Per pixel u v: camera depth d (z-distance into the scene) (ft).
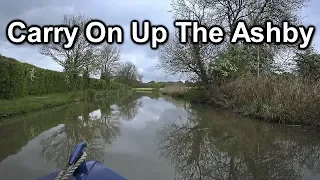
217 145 22.13
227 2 63.87
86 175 7.53
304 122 30.01
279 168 15.96
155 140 24.35
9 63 47.67
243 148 20.92
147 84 298.97
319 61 47.26
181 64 67.82
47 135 26.40
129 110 54.24
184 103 75.25
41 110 49.01
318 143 22.12
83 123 34.81
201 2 64.90
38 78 66.18
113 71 162.30
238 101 45.09
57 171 8.47
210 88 61.82
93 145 22.12
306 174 14.94
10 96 48.19
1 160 17.65
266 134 26.14
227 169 15.88
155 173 15.19
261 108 36.32
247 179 14.25
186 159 18.03
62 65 96.63
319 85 30.30
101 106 63.31
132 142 23.44
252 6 63.05
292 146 21.25
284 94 33.42
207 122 35.55
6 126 31.07
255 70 59.36
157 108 59.36
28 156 18.66
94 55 104.01
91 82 114.83
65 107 57.57
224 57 60.64
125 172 15.28
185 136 26.25
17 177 14.51
